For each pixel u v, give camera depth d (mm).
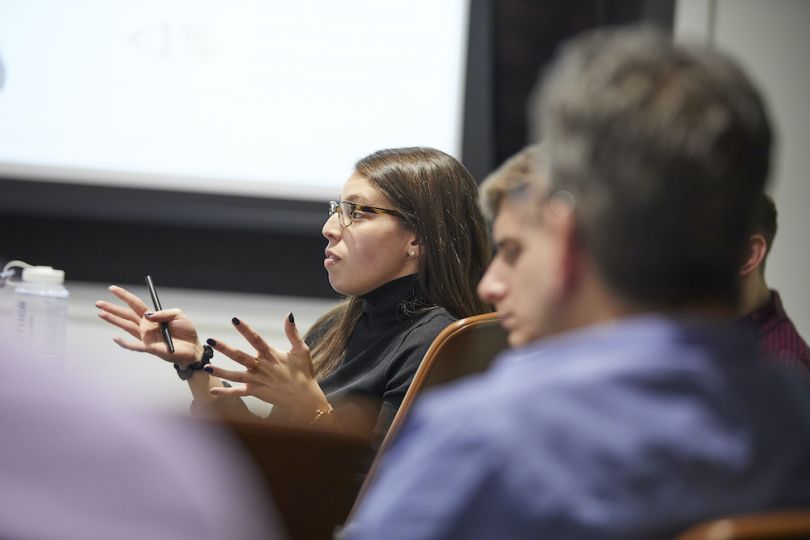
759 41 9758
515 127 10422
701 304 1783
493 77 10234
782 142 9703
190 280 10711
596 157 1730
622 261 1734
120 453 1310
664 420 1688
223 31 9945
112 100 9969
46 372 1343
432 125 10078
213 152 10039
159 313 4082
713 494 1712
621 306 1785
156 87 9977
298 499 2727
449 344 3273
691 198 1690
